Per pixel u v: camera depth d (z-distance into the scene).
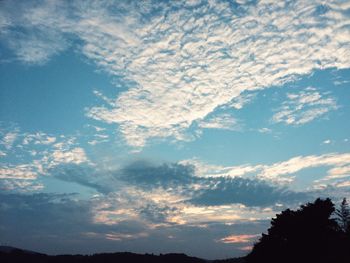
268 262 62.94
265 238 67.19
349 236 56.75
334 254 54.59
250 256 71.44
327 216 59.88
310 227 58.22
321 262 54.81
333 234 57.81
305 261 56.59
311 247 56.50
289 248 58.94
